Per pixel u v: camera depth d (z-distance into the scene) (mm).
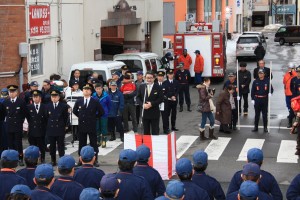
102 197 8781
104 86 23578
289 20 134500
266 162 19312
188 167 9516
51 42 30828
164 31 54219
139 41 43031
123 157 10023
